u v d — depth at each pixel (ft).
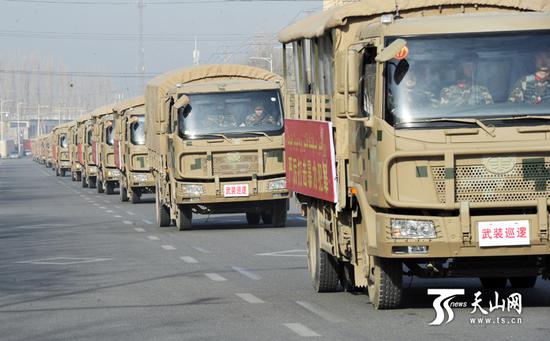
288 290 127.75
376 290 107.04
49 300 122.31
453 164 100.42
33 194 453.17
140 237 212.23
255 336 94.27
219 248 183.32
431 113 102.06
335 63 112.47
